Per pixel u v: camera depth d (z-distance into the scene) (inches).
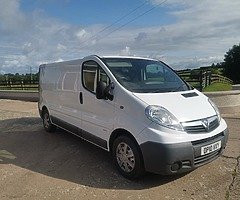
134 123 170.6
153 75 214.1
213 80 806.5
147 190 164.1
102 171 194.1
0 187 172.9
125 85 189.5
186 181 173.9
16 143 270.5
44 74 307.1
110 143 194.5
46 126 305.3
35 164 212.1
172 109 168.9
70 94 245.0
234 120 339.9
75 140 272.1
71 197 158.2
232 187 164.7
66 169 200.1
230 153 220.8
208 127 170.9
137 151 169.8
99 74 208.2
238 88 790.5
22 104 594.6
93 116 211.2
